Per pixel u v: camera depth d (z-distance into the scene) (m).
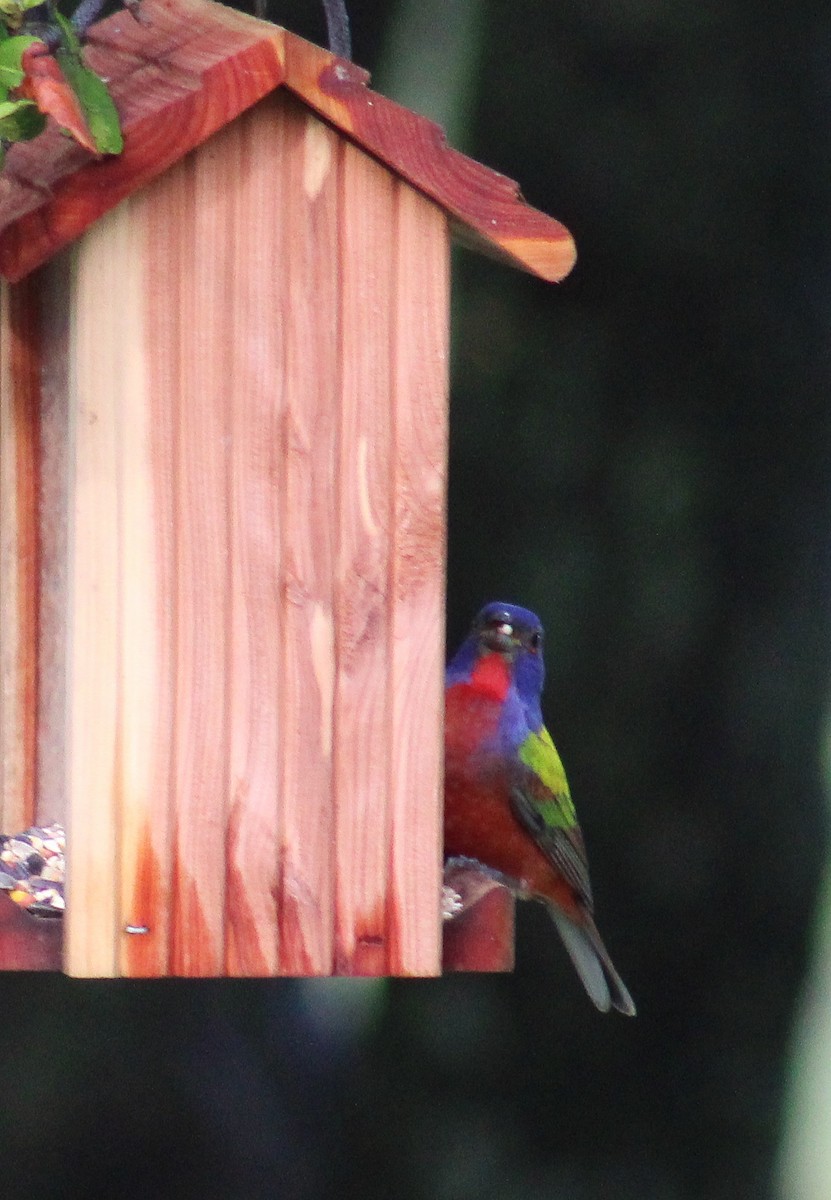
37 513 6.60
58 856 6.24
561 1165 12.82
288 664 6.07
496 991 13.09
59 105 5.23
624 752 12.71
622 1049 13.02
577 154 12.50
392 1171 12.77
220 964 6.02
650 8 12.34
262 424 6.04
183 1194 12.56
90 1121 12.58
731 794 12.80
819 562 12.76
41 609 6.59
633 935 12.88
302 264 6.06
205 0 6.49
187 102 5.81
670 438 12.70
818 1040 12.95
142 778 5.95
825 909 12.91
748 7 12.46
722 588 12.73
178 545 5.96
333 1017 12.97
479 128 12.39
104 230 5.88
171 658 5.97
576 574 12.58
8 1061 12.58
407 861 6.19
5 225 5.69
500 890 6.52
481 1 12.31
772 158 12.64
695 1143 12.97
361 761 6.14
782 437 12.77
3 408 6.55
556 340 12.62
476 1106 12.98
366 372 6.12
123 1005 12.84
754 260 12.69
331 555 6.11
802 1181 12.80
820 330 12.73
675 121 12.55
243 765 6.04
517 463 12.55
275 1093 12.90
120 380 5.91
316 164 6.07
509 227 6.21
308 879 6.10
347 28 6.42
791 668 12.76
